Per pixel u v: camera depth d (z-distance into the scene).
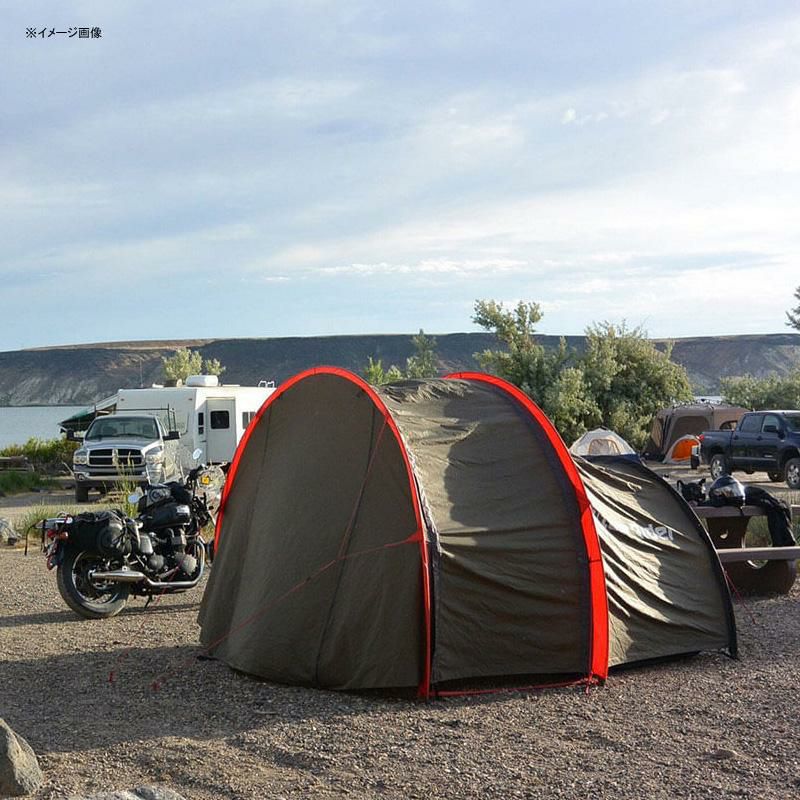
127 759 5.03
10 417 123.69
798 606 8.95
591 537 6.60
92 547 8.91
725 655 7.24
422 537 6.16
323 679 6.37
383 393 7.09
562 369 33.75
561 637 6.48
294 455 7.25
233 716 5.79
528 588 6.41
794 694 6.10
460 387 7.47
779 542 9.68
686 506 7.60
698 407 30.86
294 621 6.57
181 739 5.33
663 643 6.95
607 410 33.50
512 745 5.19
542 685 6.40
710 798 4.39
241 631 6.95
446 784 4.62
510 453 6.88
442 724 5.59
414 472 6.38
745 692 6.19
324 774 4.78
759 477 27.62
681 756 4.97
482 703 6.04
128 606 9.65
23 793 4.49
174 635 8.18
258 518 7.37
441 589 6.16
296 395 7.53
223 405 27.00
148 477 22.47
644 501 7.52
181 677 6.72
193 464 25.23
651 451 31.84
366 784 4.63
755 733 5.33
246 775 4.77
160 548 9.48
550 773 4.74
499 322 34.31
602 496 7.18
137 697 6.23
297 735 5.38
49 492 26.98
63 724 5.65
